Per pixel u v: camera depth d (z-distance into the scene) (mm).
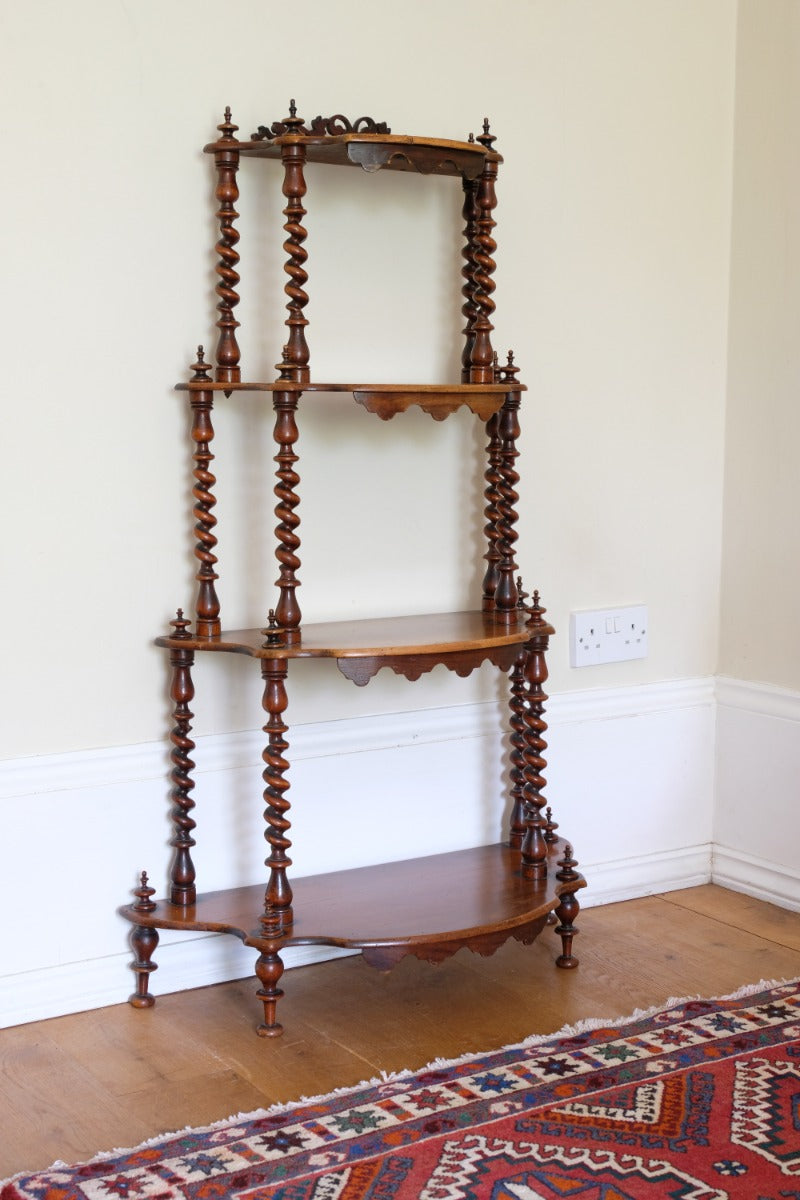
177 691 2330
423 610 2646
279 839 2234
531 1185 1755
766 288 2854
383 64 2486
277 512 2244
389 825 2633
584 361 2770
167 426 2346
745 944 2635
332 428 2498
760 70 2834
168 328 2332
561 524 2781
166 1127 1935
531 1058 2111
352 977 2500
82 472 2277
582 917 2807
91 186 2238
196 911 2332
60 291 2229
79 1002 2348
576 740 2832
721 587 3006
